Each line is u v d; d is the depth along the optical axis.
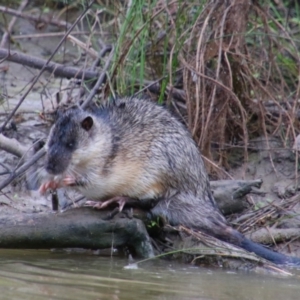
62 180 10.95
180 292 9.32
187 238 11.04
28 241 10.60
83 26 18.09
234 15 13.68
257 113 13.92
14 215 10.70
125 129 11.19
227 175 13.13
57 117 11.43
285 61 15.07
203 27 13.20
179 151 11.27
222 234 11.07
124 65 13.84
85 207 11.01
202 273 10.38
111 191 11.08
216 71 13.23
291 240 11.75
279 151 13.74
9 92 15.88
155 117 11.41
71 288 9.20
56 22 17.97
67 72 14.84
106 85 13.72
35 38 18.47
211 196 11.61
